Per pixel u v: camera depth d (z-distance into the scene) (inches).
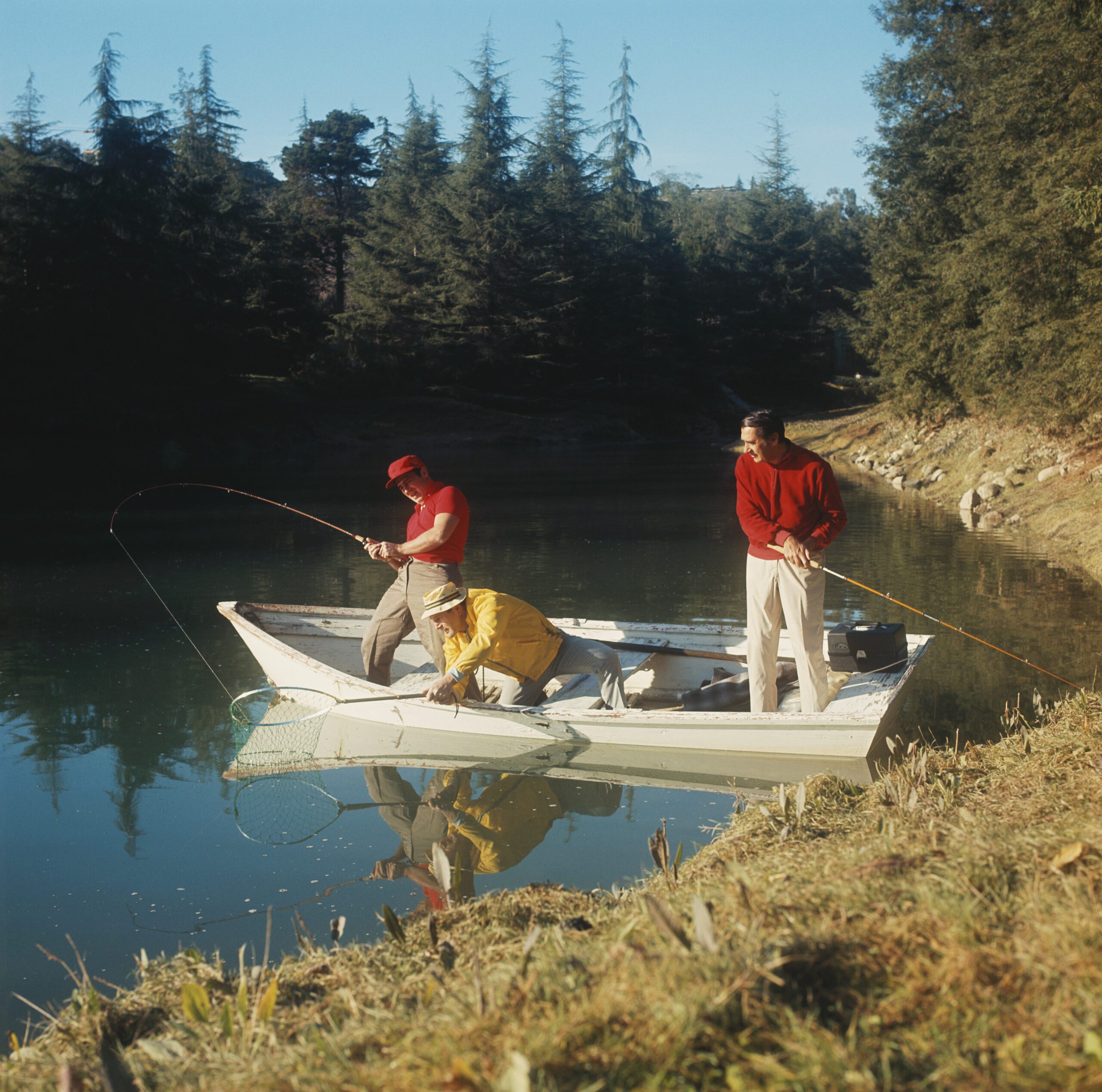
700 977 81.7
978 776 171.3
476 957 100.7
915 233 1067.9
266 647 254.2
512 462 1280.8
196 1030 99.8
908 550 487.2
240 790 201.2
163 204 1529.3
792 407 2300.7
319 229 2251.5
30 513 709.3
